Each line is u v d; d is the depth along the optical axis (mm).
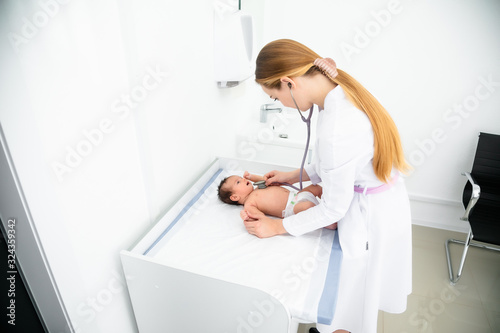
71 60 701
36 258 722
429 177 2297
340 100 870
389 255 1087
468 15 1870
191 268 826
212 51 1394
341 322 1180
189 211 1201
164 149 1122
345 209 922
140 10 879
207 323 900
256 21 1884
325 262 962
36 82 634
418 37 1998
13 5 575
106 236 906
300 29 2199
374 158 918
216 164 1500
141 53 913
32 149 650
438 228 2365
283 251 1000
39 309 781
